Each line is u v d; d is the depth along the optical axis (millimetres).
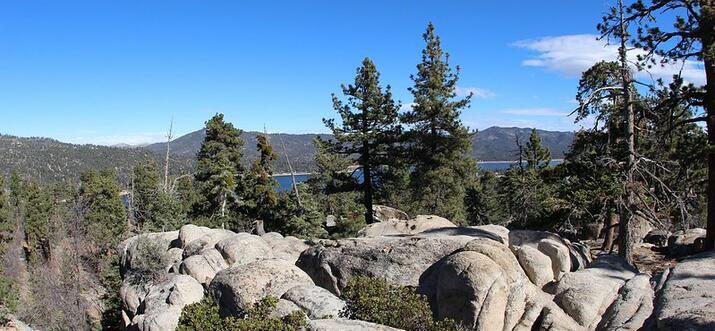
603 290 14102
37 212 64625
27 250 69500
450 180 36844
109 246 47031
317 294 13852
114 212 59312
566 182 22781
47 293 34750
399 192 40375
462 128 36344
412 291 13070
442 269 14531
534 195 41000
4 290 34906
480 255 14523
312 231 40156
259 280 16688
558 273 16516
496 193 72250
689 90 20922
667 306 10914
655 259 25375
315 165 53062
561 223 23688
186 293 17766
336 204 52844
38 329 32906
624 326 11453
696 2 19594
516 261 15320
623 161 21672
